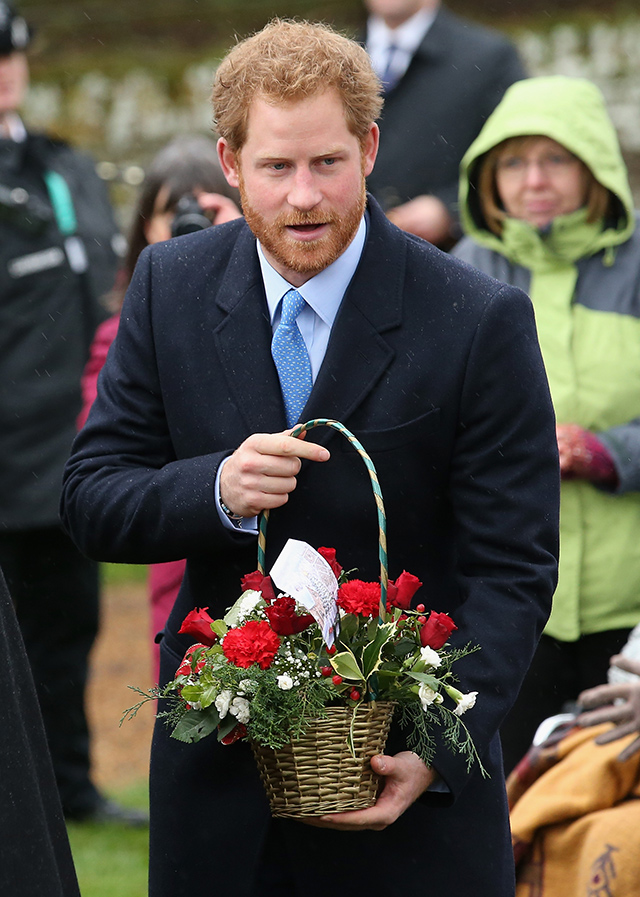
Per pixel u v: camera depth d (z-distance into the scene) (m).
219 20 32.41
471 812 7.66
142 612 25.83
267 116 7.06
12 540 16.11
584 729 10.16
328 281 7.62
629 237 11.97
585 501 11.44
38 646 15.98
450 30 16.77
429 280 7.69
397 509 7.55
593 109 12.02
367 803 6.96
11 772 6.79
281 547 7.54
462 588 7.74
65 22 32.81
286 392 7.67
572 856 9.55
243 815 7.58
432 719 7.18
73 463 7.96
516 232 11.95
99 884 13.51
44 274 16.42
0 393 16.22
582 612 11.42
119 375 7.97
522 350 7.58
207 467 7.36
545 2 30.25
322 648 6.90
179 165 11.94
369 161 7.53
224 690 6.84
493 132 12.05
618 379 11.62
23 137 16.77
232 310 7.74
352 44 7.29
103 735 19.48
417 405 7.49
